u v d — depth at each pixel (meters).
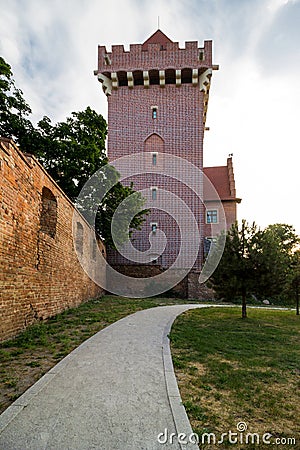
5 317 6.23
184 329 8.58
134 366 4.96
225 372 4.93
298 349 6.86
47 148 17.42
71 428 2.99
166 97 28.69
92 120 20.22
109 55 29.08
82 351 5.79
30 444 2.71
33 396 3.68
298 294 14.84
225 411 3.53
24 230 7.25
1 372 4.54
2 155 5.96
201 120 28.22
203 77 28.42
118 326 8.49
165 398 3.75
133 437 2.87
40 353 5.59
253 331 9.03
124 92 28.95
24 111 16.33
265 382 4.57
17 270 6.85
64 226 10.84
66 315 10.21
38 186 8.18
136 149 28.05
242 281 11.95
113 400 3.65
